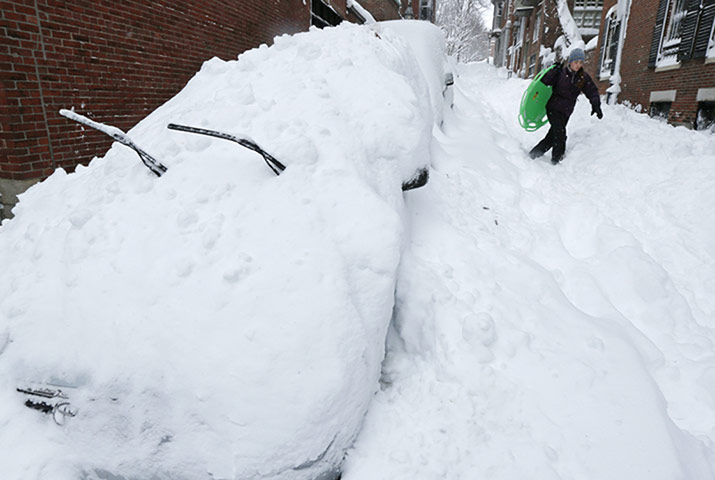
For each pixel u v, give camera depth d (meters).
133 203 1.99
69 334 1.69
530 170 5.24
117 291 1.71
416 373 2.12
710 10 7.54
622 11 11.36
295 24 10.26
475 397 1.99
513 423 1.89
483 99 12.29
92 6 4.27
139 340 1.61
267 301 1.66
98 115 4.40
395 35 4.10
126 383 1.58
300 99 2.44
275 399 1.53
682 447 1.86
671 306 2.78
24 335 1.74
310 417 1.54
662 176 4.62
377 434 1.80
